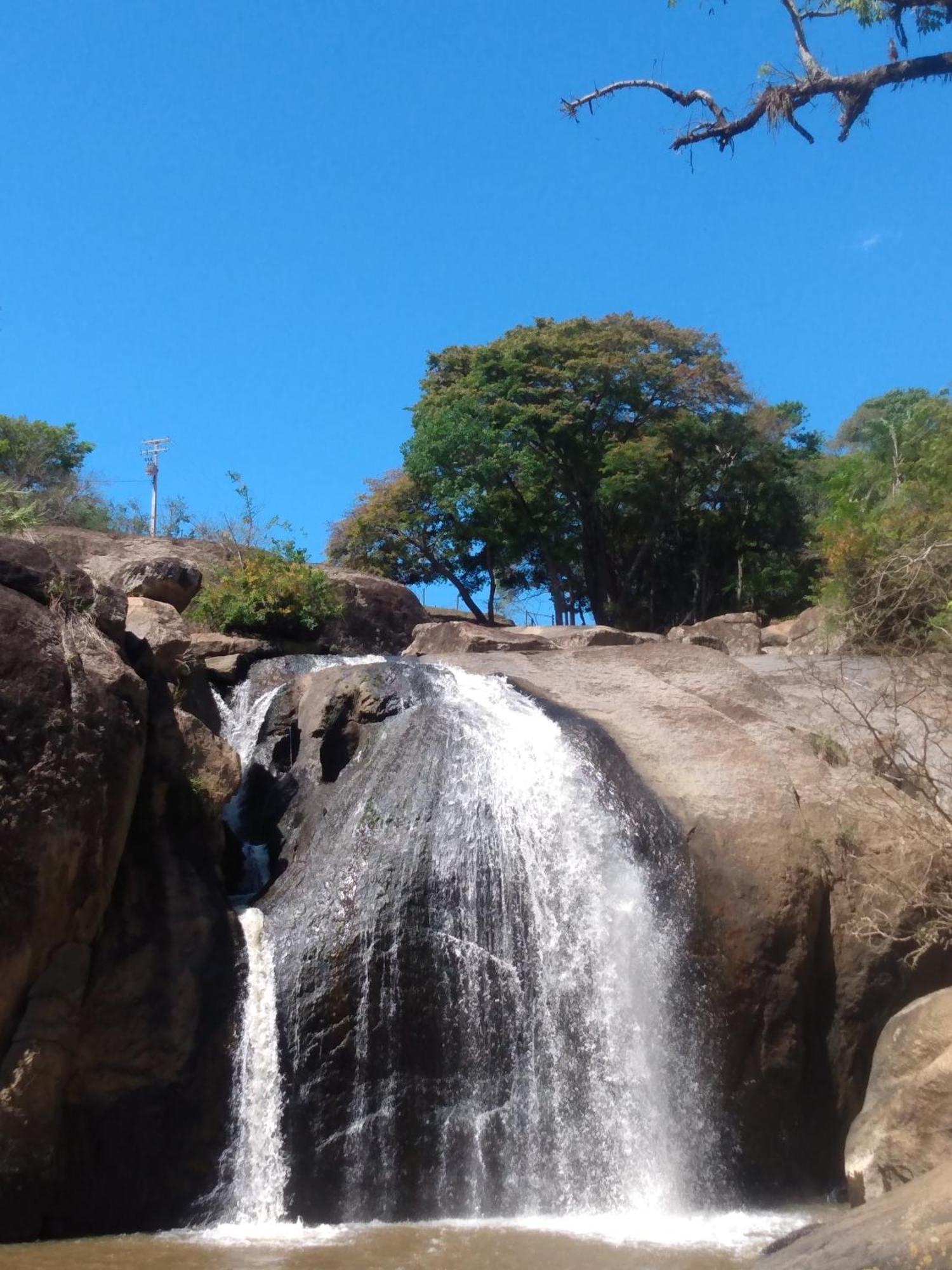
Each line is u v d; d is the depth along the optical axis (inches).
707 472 1562.5
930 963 526.3
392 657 756.6
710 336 1557.6
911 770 555.5
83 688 478.0
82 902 464.1
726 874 533.0
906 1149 382.0
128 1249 402.3
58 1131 439.2
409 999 487.5
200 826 531.2
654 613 1599.4
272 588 906.1
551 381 1499.8
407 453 1508.4
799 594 1514.5
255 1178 457.7
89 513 1310.3
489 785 554.3
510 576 1665.8
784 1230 437.7
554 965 515.2
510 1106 484.1
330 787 599.8
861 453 1342.3
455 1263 382.0
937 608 655.8
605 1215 464.1
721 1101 499.2
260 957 497.7
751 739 625.3
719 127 553.6
